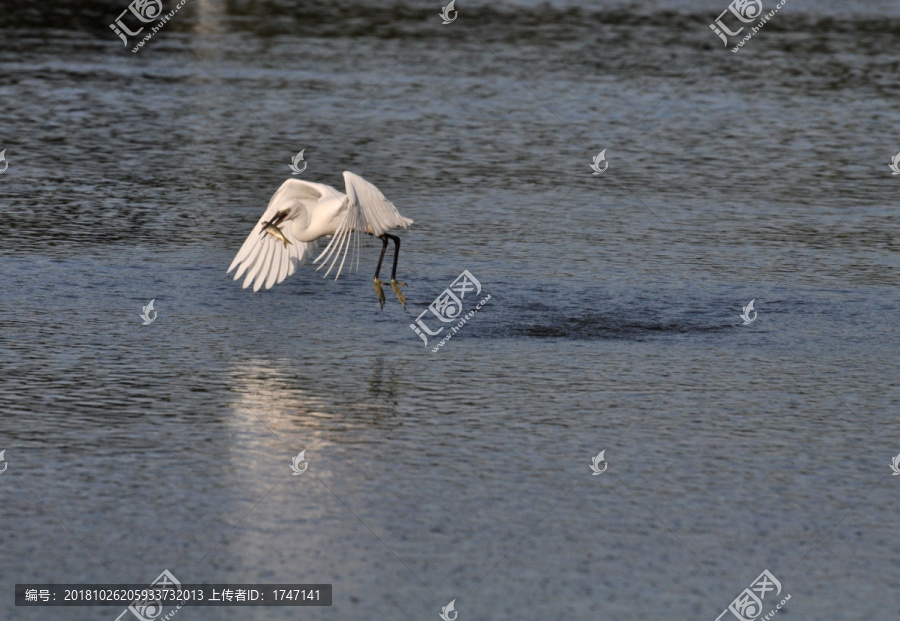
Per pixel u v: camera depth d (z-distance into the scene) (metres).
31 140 25.25
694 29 40.69
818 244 19.91
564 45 37.16
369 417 12.67
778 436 12.53
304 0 44.78
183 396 13.06
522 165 24.53
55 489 10.88
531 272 17.97
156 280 17.16
